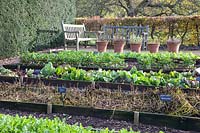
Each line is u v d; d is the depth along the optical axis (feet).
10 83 16.26
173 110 12.01
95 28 46.73
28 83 16.17
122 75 16.21
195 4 59.57
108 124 11.21
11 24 30.96
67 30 37.01
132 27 40.91
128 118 11.51
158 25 44.80
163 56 24.08
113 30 41.50
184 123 10.85
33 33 35.50
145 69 21.88
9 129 7.66
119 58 24.31
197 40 43.55
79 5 61.62
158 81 15.37
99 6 61.62
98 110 11.82
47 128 7.84
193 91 14.19
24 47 33.58
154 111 12.13
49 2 39.04
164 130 10.82
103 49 33.35
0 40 29.43
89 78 16.34
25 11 33.47
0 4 29.14
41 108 12.48
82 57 23.63
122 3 64.90
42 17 37.37
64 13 43.55
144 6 62.64
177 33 44.32
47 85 16.01
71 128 7.99
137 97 13.43
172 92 13.30
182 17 43.68
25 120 8.30
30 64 23.93
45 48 38.88
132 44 34.01
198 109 12.10
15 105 12.78
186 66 23.31
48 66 18.45
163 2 62.75
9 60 29.32
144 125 11.21
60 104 12.95
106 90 14.44
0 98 13.75
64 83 15.83
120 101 13.10
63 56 24.07
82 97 13.48
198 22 43.01
